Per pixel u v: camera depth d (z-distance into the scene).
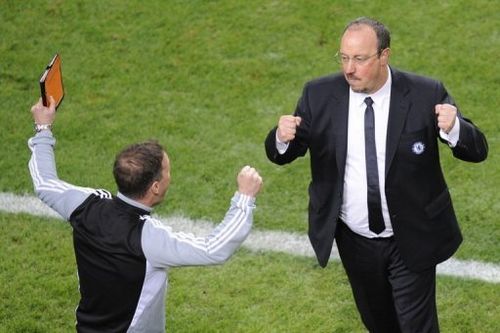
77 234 14.71
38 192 15.17
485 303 20.86
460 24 30.80
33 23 31.44
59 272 22.06
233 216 14.26
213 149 26.39
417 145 16.58
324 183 17.27
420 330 17.52
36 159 15.52
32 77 29.25
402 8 31.50
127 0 32.34
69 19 31.61
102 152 26.36
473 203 24.05
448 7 31.47
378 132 16.61
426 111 16.59
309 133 17.11
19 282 21.69
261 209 24.14
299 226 23.55
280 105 28.06
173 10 31.86
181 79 29.16
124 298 14.56
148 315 14.70
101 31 31.11
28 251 22.72
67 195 15.02
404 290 17.38
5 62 29.83
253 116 27.66
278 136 16.48
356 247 17.55
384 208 16.94
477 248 22.56
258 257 22.52
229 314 20.78
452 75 28.86
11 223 23.69
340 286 21.53
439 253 17.30
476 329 20.19
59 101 16.42
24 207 24.28
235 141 26.69
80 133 27.03
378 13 31.33
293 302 21.09
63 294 21.34
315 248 17.61
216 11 31.78
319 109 16.94
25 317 20.66
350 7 31.62
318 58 29.80
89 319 14.96
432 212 17.06
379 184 16.73
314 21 31.17
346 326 20.39
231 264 22.30
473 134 16.09
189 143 26.62
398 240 17.02
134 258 14.32
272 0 32.16
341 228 17.59
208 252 14.10
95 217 14.62
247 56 29.98
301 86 28.80
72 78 29.20
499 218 23.48
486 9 31.33
